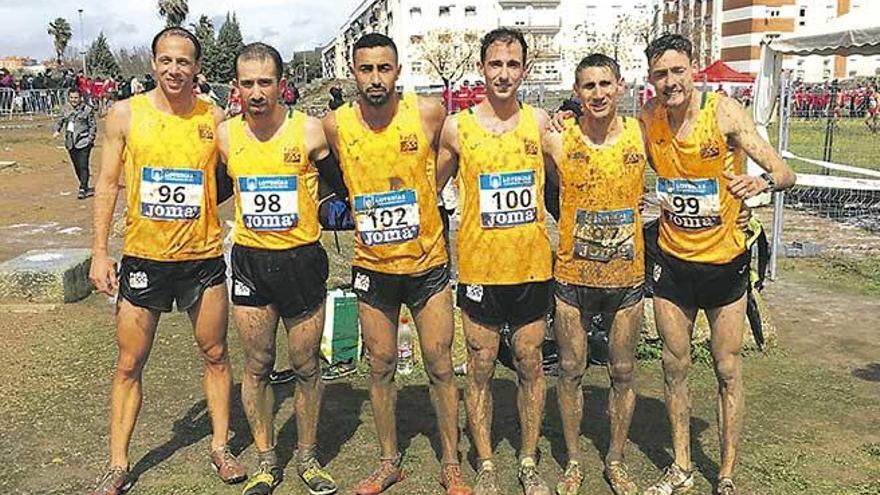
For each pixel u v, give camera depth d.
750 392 5.62
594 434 4.99
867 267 9.34
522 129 3.85
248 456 4.73
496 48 3.74
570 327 4.08
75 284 7.90
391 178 3.88
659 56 3.66
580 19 73.56
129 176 4.07
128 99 4.11
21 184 17.17
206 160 4.10
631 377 4.16
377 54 3.69
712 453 4.70
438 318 4.05
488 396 4.19
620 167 3.85
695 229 3.86
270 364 4.25
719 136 3.72
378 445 4.86
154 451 4.78
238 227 4.05
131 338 4.16
